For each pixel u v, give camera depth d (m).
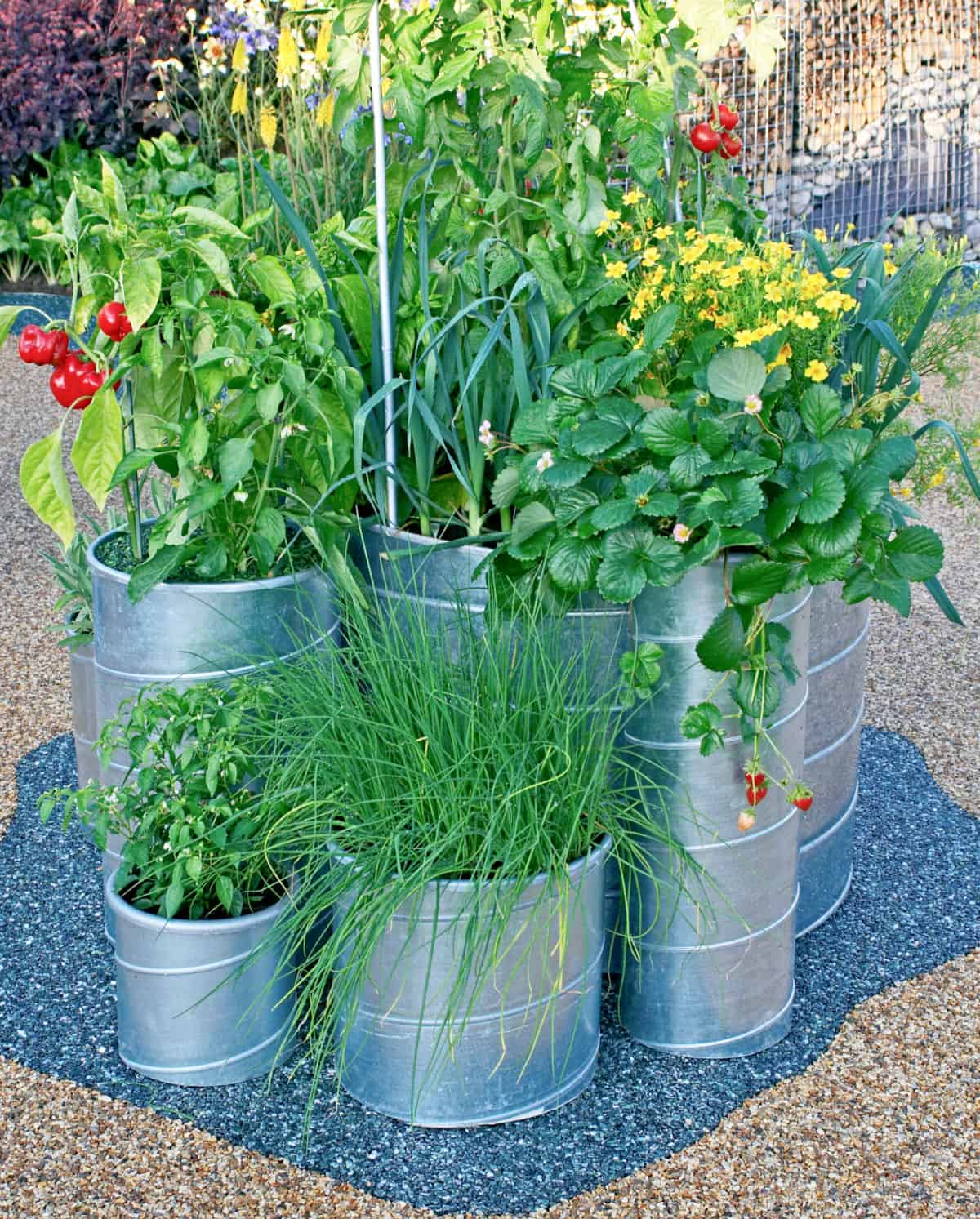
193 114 8.42
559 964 2.00
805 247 2.77
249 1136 2.12
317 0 3.26
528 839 2.01
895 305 2.98
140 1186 2.02
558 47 2.69
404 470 2.56
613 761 2.20
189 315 2.37
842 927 2.71
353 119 3.29
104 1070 2.28
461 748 2.10
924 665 3.95
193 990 2.18
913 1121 2.15
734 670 2.10
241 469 2.22
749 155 8.34
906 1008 2.44
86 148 8.92
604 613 2.19
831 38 8.42
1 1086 2.24
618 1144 2.11
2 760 3.39
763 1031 2.33
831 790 2.65
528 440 2.23
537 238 2.51
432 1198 1.99
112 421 2.34
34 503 2.43
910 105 8.64
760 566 2.01
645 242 2.60
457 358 2.49
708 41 2.63
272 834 2.15
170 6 8.69
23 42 8.52
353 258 2.56
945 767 3.36
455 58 2.50
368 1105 2.17
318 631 2.33
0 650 3.99
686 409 2.18
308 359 2.39
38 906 2.78
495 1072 2.10
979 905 2.77
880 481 2.01
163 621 2.27
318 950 2.31
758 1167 2.05
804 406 2.12
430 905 1.98
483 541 2.31
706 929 2.24
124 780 2.34
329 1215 1.96
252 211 3.76
